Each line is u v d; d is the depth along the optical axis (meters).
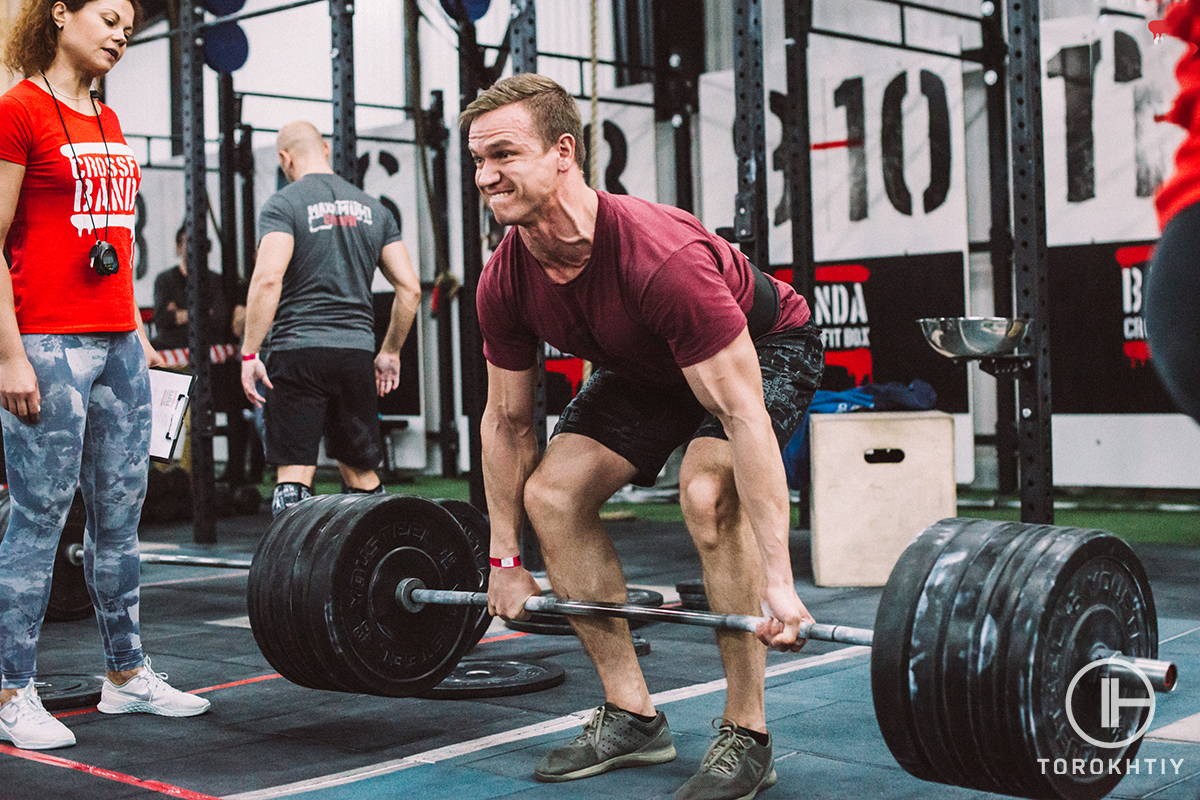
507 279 2.06
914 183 7.19
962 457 7.14
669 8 8.12
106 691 2.73
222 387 9.34
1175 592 4.03
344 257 3.65
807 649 3.28
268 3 10.66
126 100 11.31
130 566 2.70
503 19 9.23
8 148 2.35
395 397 9.38
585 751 2.21
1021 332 3.70
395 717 2.66
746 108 4.05
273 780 2.22
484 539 2.95
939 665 1.63
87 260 2.47
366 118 10.17
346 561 2.37
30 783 2.21
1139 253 6.65
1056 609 1.60
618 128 8.15
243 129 9.46
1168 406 6.62
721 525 2.01
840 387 7.43
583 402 2.23
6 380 2.36
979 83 7.27
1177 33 1.14
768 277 2.24
